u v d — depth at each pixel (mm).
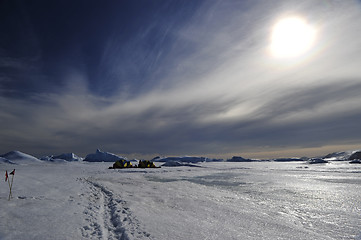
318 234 7520
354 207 12102
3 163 77188
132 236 6660
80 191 16469
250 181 26328
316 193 16953
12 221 7855
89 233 7035
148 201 13125
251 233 7387
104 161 153875
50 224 7699
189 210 10898
